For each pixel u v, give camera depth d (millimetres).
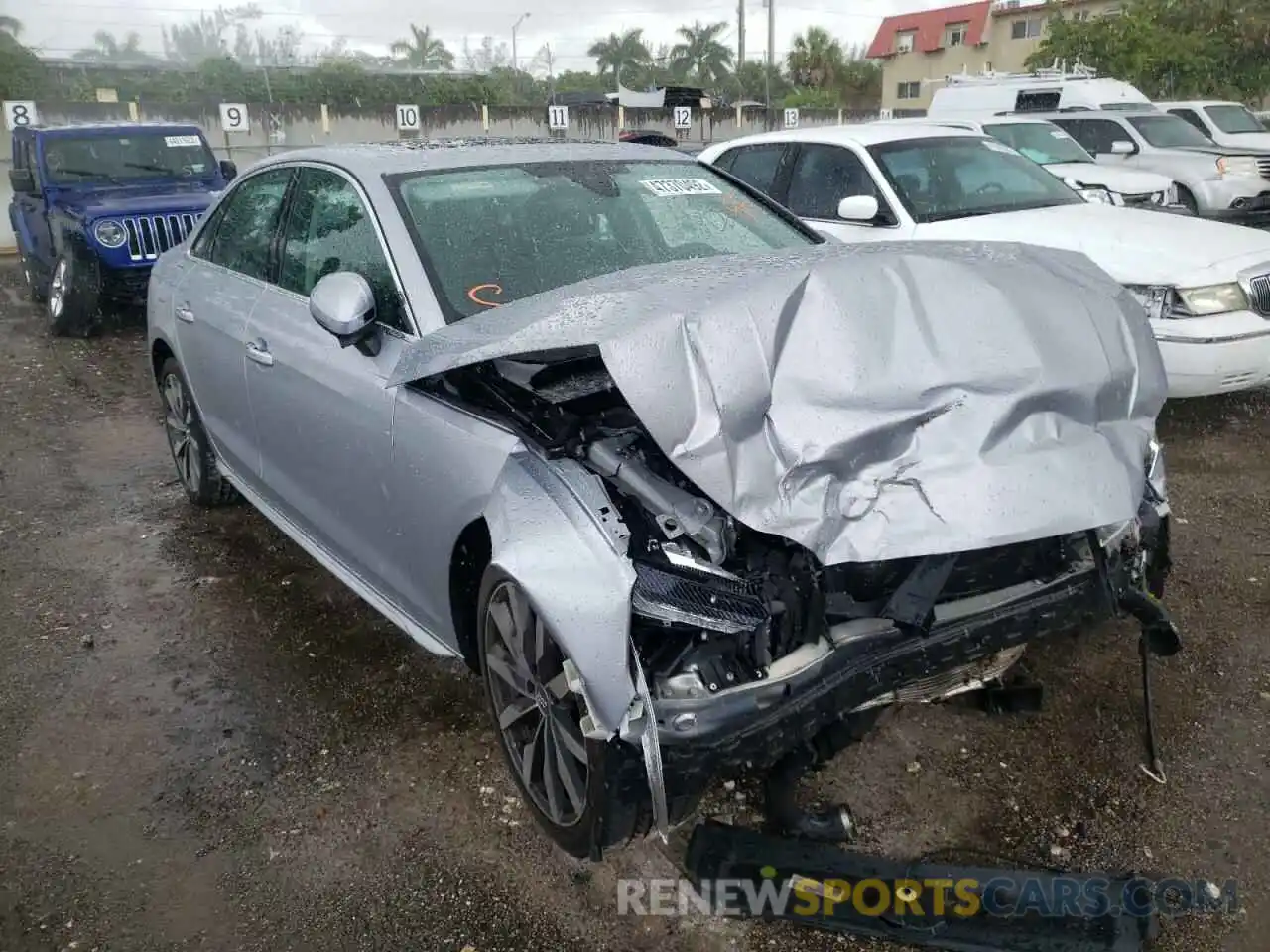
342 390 3324
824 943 2455
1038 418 2469
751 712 2303
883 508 2303
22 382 8031
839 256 2750
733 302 2449
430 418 2955
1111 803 2891
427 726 3373
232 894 2686
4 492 5594
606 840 2375
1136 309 2869
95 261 9266
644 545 2412
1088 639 3674
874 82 53375
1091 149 13203
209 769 3186
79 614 4176
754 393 2342
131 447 6375
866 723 2605
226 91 29797
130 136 10859
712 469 2279
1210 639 3682
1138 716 3264
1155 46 29078
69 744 3324
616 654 2266
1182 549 4402
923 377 2430
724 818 2871
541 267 3375
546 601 2357
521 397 2867
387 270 3268
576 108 25094
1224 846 2717
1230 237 5984
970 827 2818
